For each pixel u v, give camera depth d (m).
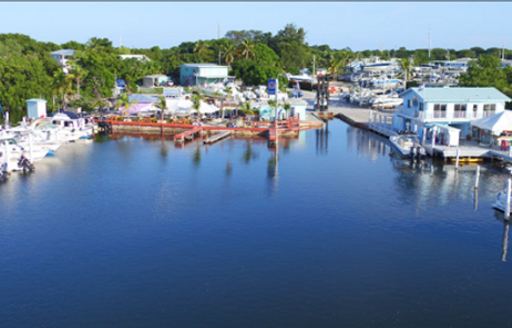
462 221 42.72
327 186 53.25
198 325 27.33
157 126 86.88
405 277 32.66
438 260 35.19
